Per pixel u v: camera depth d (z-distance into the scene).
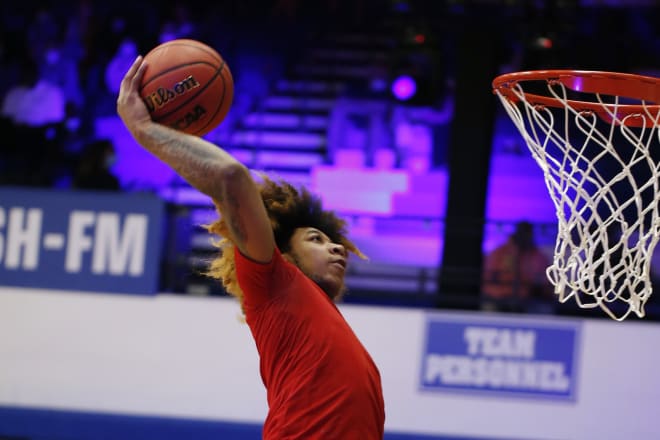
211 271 4.46
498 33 11.80
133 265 10.76
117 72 15.45
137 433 10.60
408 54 11.63
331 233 4.51
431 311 10.66
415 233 14.93
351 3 17.66
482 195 11.80
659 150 5.97
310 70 17.19
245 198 3.58
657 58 15.59
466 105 11.80
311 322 3.92
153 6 16.56
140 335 10.76
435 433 10.52
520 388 10.51
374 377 4.03
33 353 10.79
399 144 15.94
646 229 10.52
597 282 10.72
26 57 15.85
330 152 15.99
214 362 10.72
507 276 11.45
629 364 10.46
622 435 10.41
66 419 10.66
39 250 10.81
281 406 3.91
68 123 15.30
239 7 17.42
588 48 14.75
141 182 15.25
